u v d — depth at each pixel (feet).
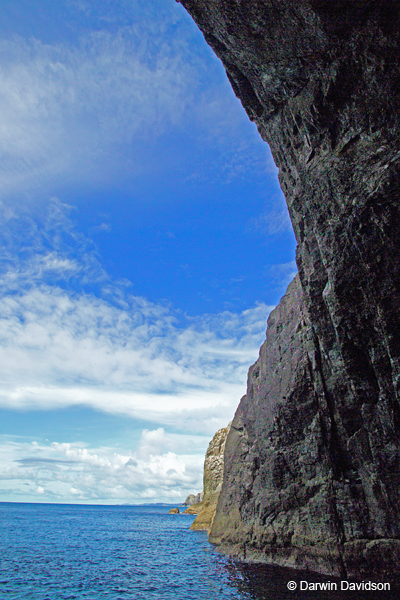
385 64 39.65
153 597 44.37
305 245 55.42
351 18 39.14
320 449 53.52
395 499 43.34
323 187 48.26
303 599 37.22
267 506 60.18
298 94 49.47
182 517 351.87
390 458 43.75
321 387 54.85
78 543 112.78
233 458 85.56
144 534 148.46
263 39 45.03
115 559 79.61
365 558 44.52
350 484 48.88
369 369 45.37
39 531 155.43
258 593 41.14
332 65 43.57
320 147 48.75
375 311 43.19
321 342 53.01
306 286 55.21
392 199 40.98
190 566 64.85
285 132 54.34
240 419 88.43
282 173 60.64
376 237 42.55
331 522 49.19
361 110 42.88
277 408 61.31
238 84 56.75
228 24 44.93
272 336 74.69
